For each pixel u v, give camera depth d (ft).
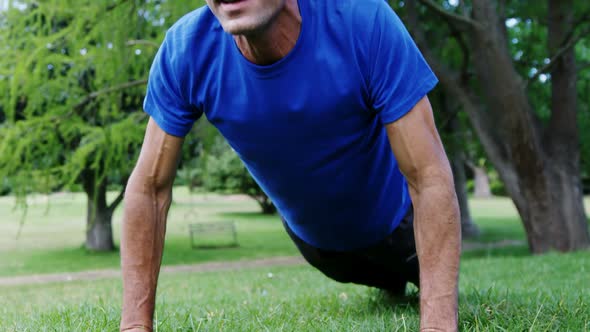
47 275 48.11
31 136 38.19
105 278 43.78
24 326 10.50
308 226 9.50
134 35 38.68
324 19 6.86
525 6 46.68
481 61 37.73
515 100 37.60
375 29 6.73
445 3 47.55
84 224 102.58
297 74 6.88
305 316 11.19
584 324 8.93
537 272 22.54
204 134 41.55
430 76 6.81
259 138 7.49
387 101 6.70
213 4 6.02
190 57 7.18
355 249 10.23
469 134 53.62
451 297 6.40
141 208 7.18
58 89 38.78
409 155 6.64
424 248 6.52
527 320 8.93
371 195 8.88
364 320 10.34
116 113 40.06
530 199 40.04
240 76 7.07
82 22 36.70
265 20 6.01
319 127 7.26
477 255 49.96
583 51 59.06
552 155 40.86
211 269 48.34
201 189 136.77
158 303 14.26
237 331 9.43
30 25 38.70
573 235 39.81
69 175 42.29
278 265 50.08
